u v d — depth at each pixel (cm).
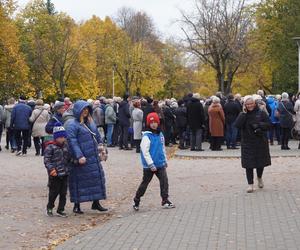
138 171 1697
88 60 6531
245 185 1337
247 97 1216
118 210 1118
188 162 1878
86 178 1069
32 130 2152
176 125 2298
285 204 1077
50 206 1066
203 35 4325
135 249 784
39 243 857
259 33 5178
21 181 1498
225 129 2227
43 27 6141
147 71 7000
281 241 798
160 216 1011
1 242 862
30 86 5734
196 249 772
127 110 2347
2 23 5009
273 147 2242
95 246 808
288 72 5456
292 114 2092
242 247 774
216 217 984
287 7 5569
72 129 1055
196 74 6919
